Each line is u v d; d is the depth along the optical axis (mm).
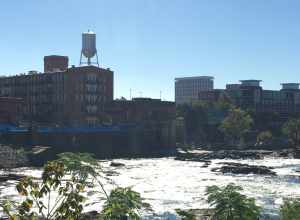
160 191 83375
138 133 183750
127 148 180625
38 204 12727
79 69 185000
